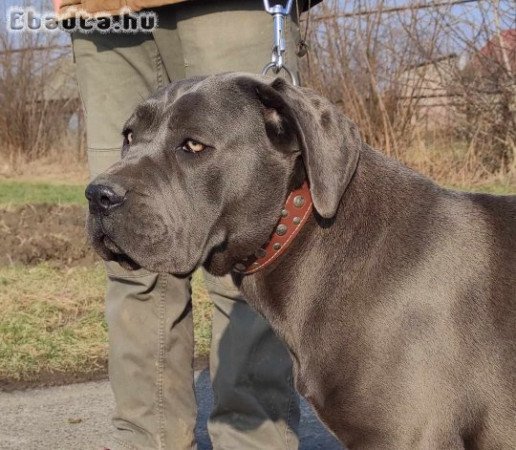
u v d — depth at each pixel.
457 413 2.80
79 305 6.57
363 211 3.03
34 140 19.77
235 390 3.71
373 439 2.87
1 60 19.59
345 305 2.95
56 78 19.88
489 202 3.07
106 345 5.74
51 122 19.86
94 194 2.90
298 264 3.07
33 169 19.08
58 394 5.04
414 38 11.62
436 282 2.88
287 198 3.08
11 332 5.87
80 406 4.87
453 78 11.55
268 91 2.96
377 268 2.94
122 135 3.53
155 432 3.79
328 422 2.96
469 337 2.83
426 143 11.94
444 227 2.98
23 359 5.48
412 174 3.14
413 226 2.99
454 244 2.94
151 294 3.72
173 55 3.76
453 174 11.34
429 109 11.95
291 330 3.09
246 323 3.66
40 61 19.75
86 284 7.16
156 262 2.93
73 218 10.27
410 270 2.91
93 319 6.20
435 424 2.78
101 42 3.77
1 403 4.91
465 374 2.81
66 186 15.80
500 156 11.56
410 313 2.85
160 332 3.75
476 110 11.48
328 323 2.96
